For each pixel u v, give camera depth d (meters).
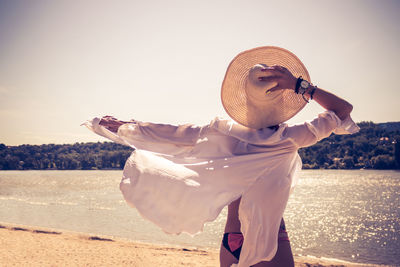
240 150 1.79
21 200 55.16
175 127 1.90
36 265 8.46
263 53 1.80
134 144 1.92
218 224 34.44
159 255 10.82
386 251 21.64
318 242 25.12
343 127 1.72
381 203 58.31
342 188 97.31
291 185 1.91
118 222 32.25
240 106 1.80
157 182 1.76
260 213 1.70
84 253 10.47
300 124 1.75
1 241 11.74
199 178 1.77
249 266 1.70
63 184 120.19
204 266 9.37
